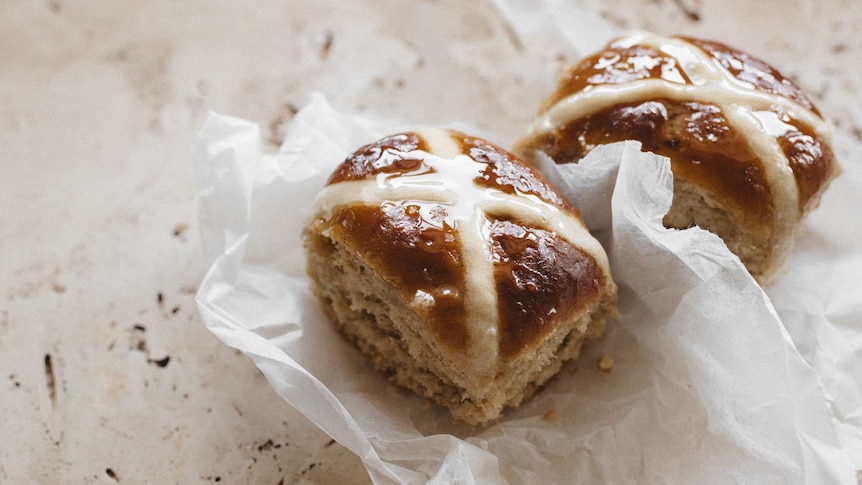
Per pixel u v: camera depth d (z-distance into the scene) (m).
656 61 0.28
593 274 0.26
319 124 0.29
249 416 0.27
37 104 0.33
